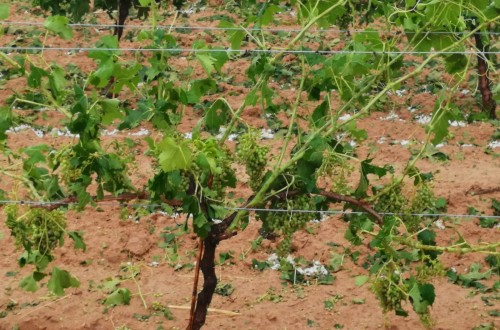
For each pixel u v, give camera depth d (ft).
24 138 31.50
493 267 24.18
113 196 16.80
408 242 16.92
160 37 16.55
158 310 22.20
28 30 43.04
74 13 36.09
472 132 33.42
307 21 17.79
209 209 16.42
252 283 23.61
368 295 22.91
